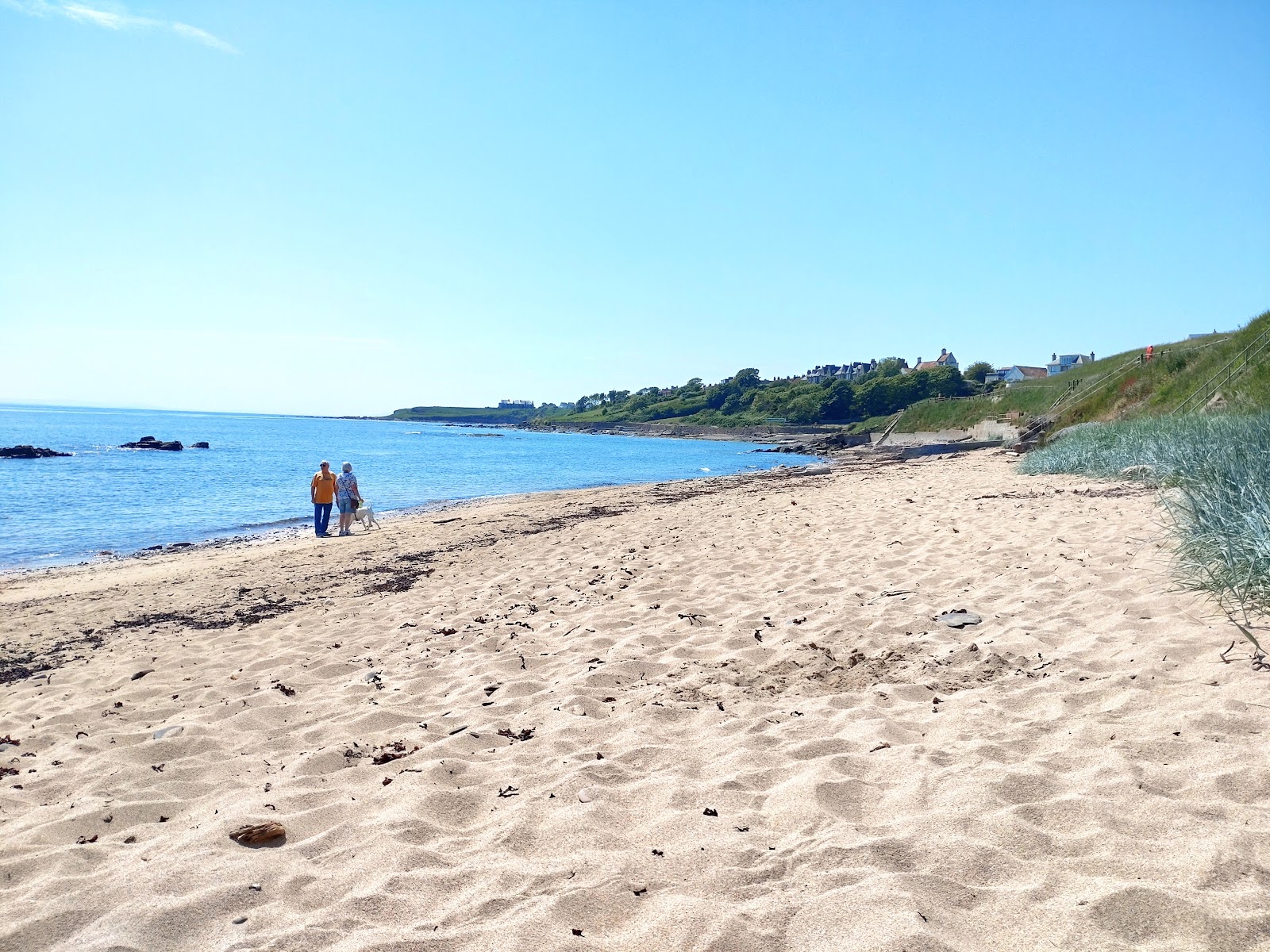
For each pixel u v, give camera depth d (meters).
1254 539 5.27
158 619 8.94
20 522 21.53
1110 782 3.10
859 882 2.58
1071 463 16.41
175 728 4.78
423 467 47.47
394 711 4.95
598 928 2.50
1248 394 24.30
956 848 2.74
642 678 5.36
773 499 17.70
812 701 4.61
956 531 9.79
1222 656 4.28
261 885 2.85
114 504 25.81
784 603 6.99
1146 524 8.50
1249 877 2.40
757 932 2.38
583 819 3.23
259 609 9.09
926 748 3.66
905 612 6.30
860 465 35.72
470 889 2.76
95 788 3.95
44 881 2.92
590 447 85.62
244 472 39.16
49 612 9.75
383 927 2.55
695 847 2.94
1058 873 2.56
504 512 20.77
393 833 3.20
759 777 3.57
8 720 5.42
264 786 3.84
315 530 18.22
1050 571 6.97
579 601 7.89
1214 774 3.05
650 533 12.72
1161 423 17.73
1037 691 4.28
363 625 7.72
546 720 4.61
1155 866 2.53
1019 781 3.19
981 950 2.24
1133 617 5.29
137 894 2.78
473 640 6.69
